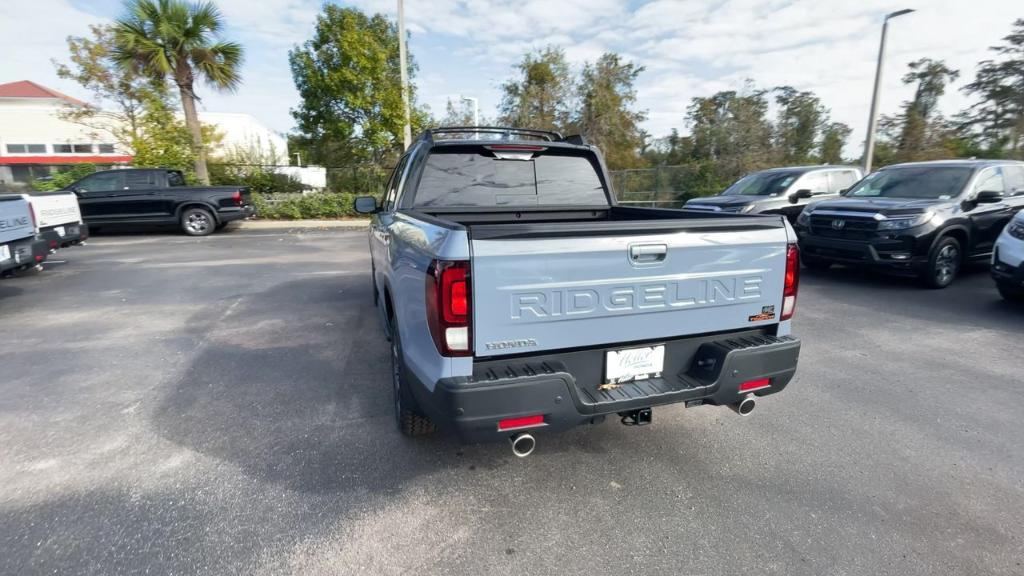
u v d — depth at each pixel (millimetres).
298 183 21016
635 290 2502
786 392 4008
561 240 2324
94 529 2436
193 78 17375
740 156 28953
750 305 2816
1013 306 6512
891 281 8062
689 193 20969
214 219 14359
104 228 14500
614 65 28125
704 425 3484
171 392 3992
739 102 31469
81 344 5121
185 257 10531
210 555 2277
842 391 4023
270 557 2270
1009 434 3348
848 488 2779
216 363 4609
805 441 3270
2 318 6047
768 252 2805
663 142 45094
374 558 2270
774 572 2188
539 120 27922
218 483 2809
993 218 7652
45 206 8555
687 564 2236
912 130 26750
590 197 4332
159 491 2734
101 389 4047
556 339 2410
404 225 3105
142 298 7027
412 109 19984
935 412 3666
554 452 3145
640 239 2463
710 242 2627
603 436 3338
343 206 18703
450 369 2285
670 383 2652
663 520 2527
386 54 20047
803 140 40156
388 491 2752
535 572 2191
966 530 2445
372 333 5469
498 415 2283
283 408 3719
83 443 3225
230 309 6449
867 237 7336
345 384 4156
